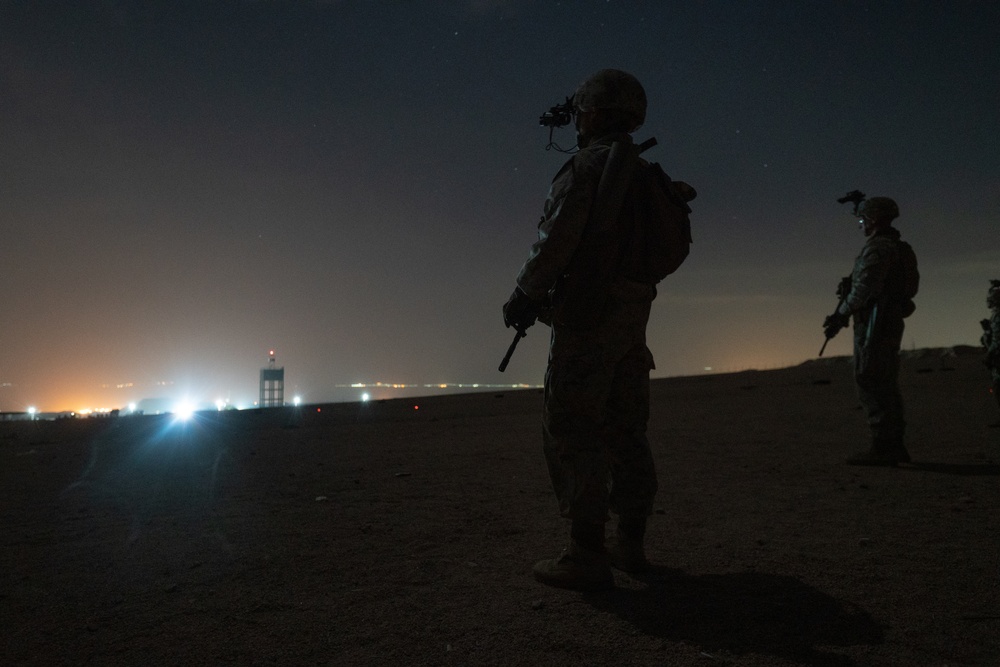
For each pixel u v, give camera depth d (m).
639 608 2.17
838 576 2.48
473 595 2.31
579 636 1.95
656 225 2.43
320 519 3.46
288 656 1.84
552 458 2.43
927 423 7.58
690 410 10.16
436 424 9.41
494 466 5.23
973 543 2.90
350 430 8.79
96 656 1.86
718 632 1.98
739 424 8.08
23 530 3.29
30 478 5.02
